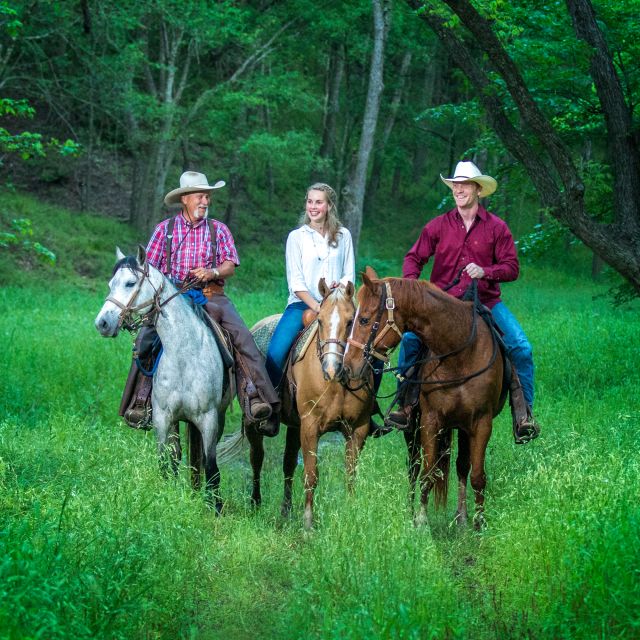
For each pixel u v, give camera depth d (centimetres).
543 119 1248
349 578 638
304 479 846
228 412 1505
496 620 604
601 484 741
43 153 1323
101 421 1255
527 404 854
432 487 858
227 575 718
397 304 775
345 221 3108
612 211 1541
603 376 1459
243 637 631
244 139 3678
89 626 551
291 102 3556
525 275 4091
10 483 823
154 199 3394
